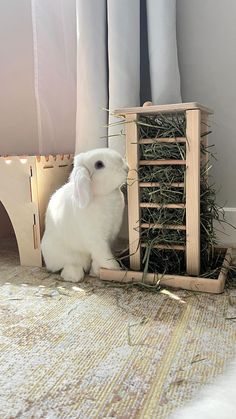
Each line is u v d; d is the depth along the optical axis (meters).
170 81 1.43
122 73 1.43
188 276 1.17
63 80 1.73
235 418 0.54
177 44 1.56
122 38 1.41
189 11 1.53
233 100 1.55
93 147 1.53
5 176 1.41
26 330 0.95
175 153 1.17
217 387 0.63
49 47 1.71
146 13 1.47
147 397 0.69
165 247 1.22
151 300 1.10
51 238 1.34
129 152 1.20
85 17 1.45
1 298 1.14
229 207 1.61
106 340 0.89
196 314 1.00
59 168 1.54
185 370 0.76
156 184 1.19
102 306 1.07
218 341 0.87
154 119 1.20
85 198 1.18
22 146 1.90
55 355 0.84
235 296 1.11
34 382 0.75
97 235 1.26
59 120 1.78
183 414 0.58
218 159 1.60
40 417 0.65
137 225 1.23
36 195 1.39
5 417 0.66
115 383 0.73
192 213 1.16
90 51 1.47
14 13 1.78
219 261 1.30
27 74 1.82
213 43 1.53
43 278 1.31
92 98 1.50
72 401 0.69
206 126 1.29
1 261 1.51
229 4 1.49
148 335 0.90
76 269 1.30
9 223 1.93
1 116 1.89
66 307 1.07
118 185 1.23
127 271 1.23
